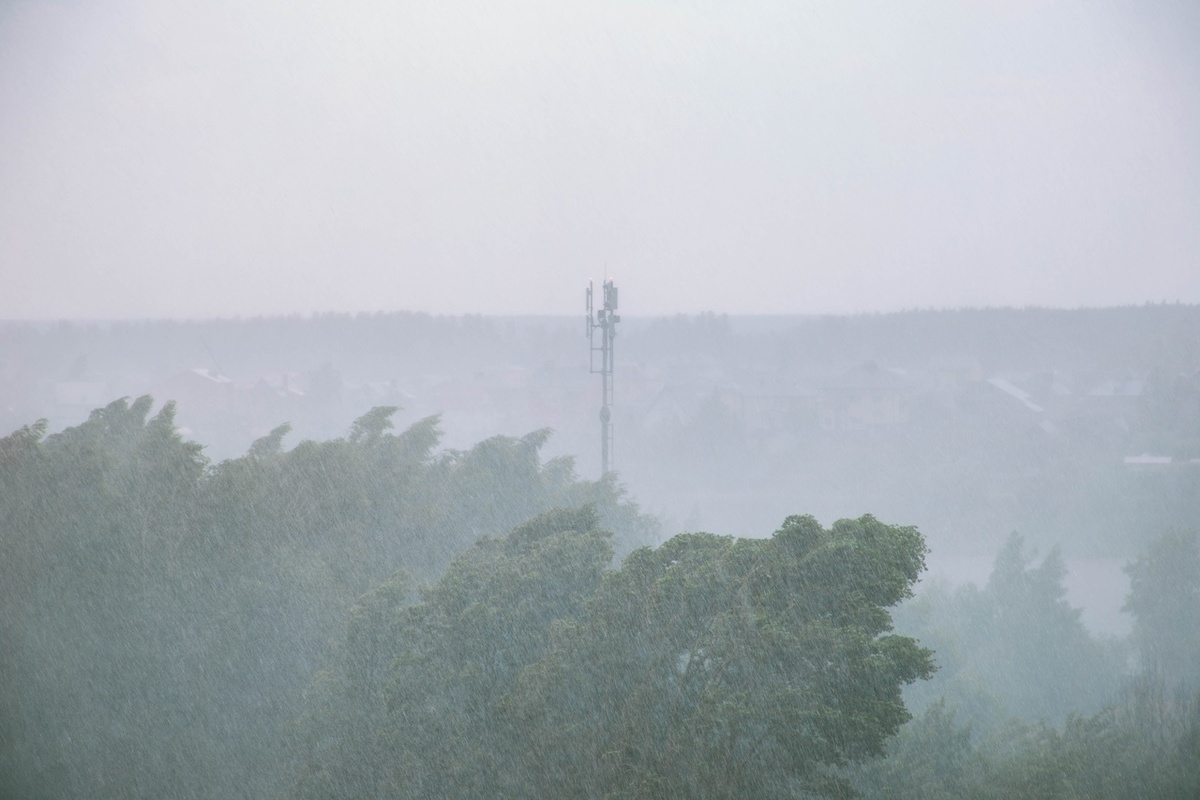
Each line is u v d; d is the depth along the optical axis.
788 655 16.14
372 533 29.25
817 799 17.56
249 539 27.38
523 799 18.28
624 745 17.23
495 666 19.98
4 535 29.42
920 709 30.05
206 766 25.66
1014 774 21.09
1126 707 28.27
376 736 20.91
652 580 18.88
